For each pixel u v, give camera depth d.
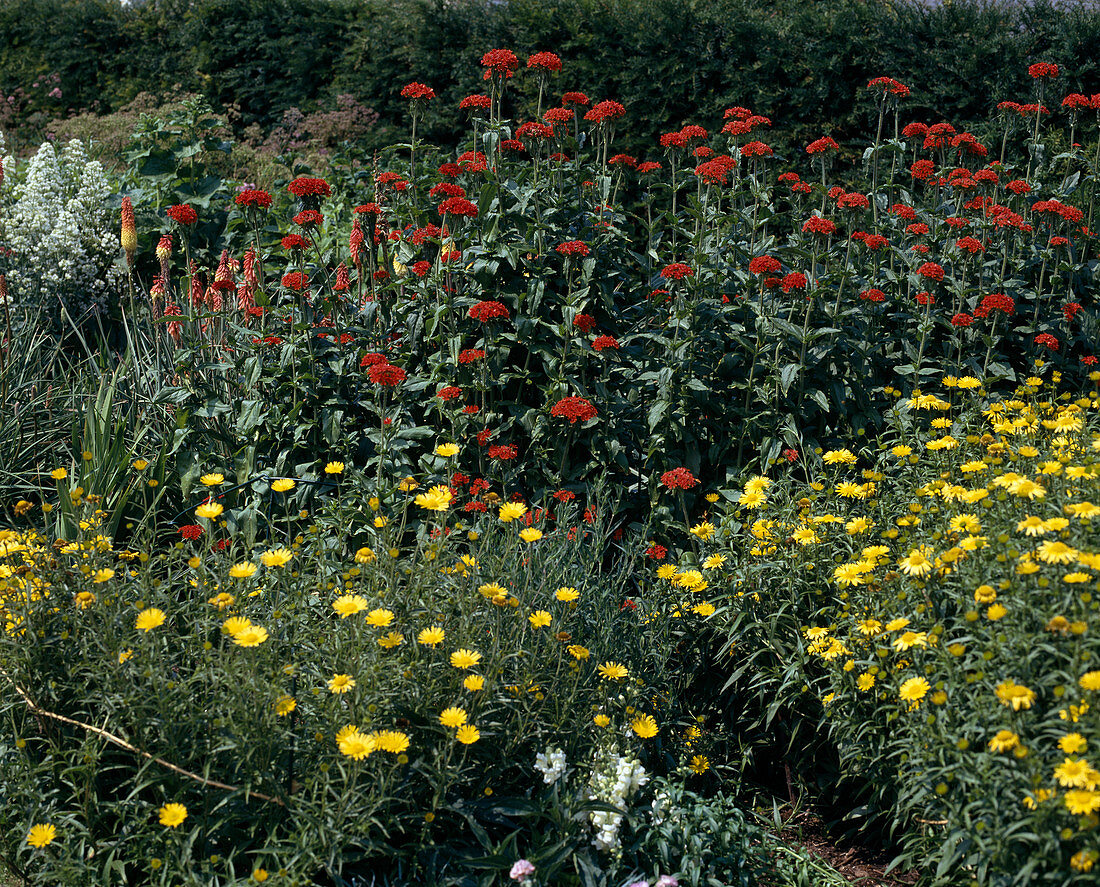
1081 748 2.01
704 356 4.44
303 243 4.51
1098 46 7.12
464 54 9.62
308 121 10.87
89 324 7.02
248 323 4.80
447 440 4.24
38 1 14.02
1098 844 1.95
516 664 2.81
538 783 2.78
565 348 4.25
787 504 3.38
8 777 2.55
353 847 2.51
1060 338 4.89
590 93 8.84
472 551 3.17
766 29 8.15
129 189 7.89
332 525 3.70
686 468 4.20
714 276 4.41
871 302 4.50
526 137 4.57
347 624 2.74
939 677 2.43
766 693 3.18
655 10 8.43
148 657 2.47
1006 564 2.48
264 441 4.37
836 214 6.26
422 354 4.58
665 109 8.45
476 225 4.53
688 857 2.55
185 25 12.77
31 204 6.99
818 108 8.01
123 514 4.28
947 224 4.97
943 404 3.82
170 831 2.37
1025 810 2.13
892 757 2.69
